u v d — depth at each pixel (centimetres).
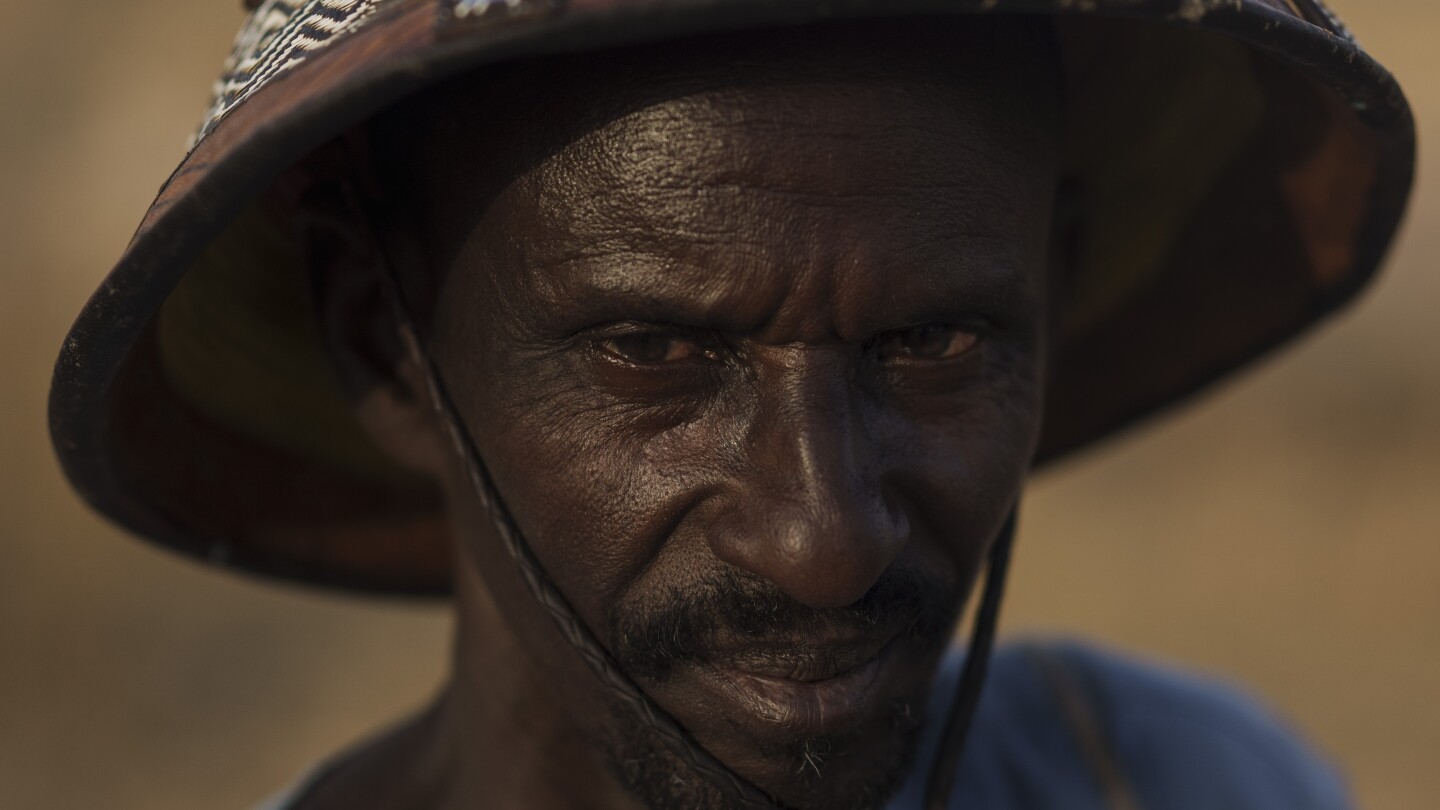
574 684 107
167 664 446
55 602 459
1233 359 147
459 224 98
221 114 93
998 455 102
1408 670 453
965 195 93
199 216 84
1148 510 542
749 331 92
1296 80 112
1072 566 508
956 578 103
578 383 96
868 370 97
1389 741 422
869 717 100
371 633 473
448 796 126
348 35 86
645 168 90
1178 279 143
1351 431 581
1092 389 153
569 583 101
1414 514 529
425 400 113
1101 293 144
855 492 92
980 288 94
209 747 416
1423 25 802
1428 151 716
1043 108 101
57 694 432
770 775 99
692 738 100
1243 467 565
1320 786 158
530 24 75
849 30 89
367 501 147
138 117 603
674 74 89
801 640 96
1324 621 479
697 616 96
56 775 401
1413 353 611
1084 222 134
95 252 537
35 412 491
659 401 96
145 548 489
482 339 99
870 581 92
